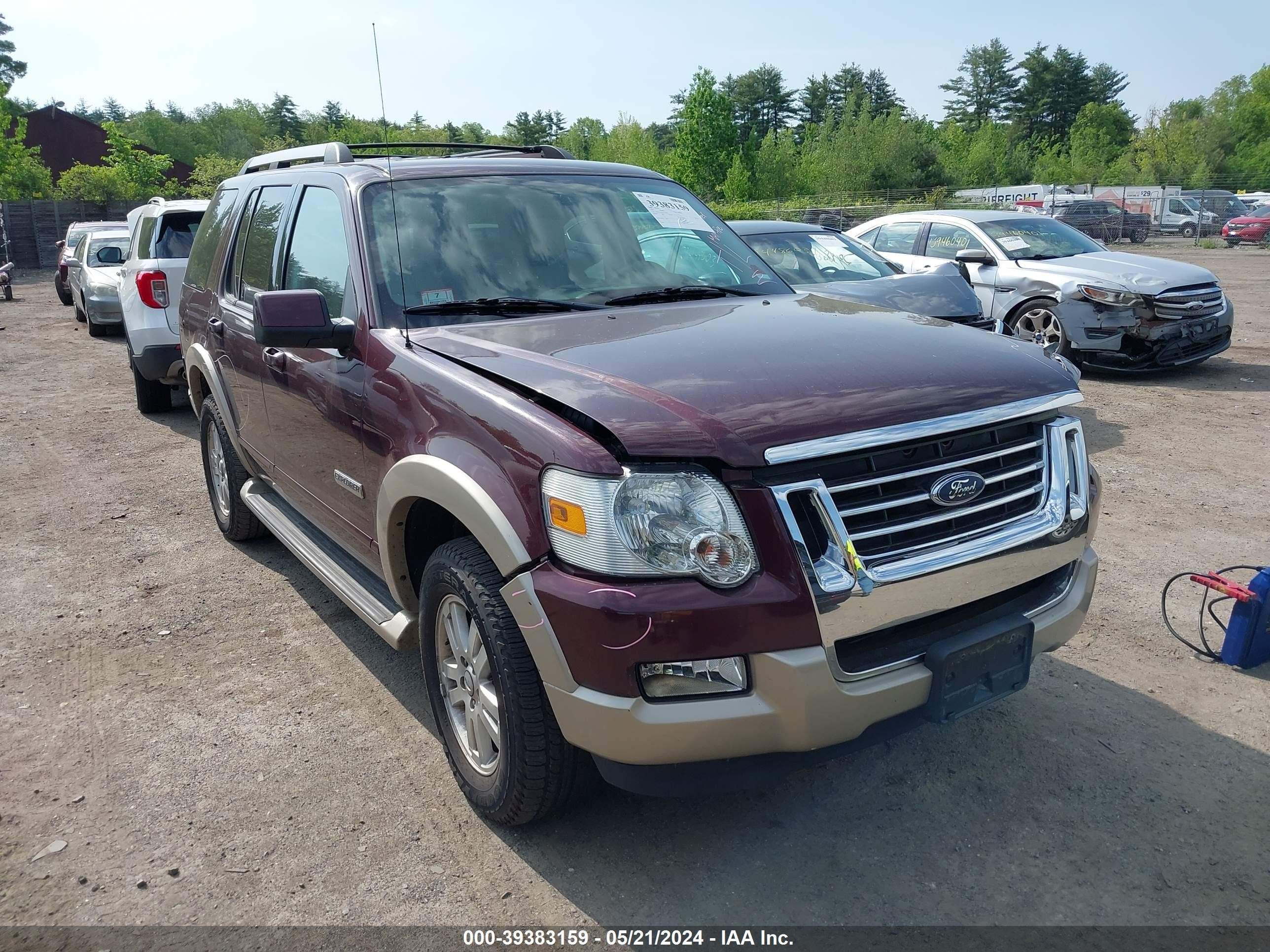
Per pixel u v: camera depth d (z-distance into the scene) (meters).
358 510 3.42
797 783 3.12
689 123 72.62
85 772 3.23
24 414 9.00
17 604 4.64
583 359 2.77
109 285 13.83
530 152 4.57
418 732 3.46
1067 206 34.16
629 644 2.27
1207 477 6.20
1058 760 3.21
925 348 2.90
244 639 4.23
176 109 128.62
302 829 2.92
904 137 64.62
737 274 3.96
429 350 3.05
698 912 2.55
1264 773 3.11
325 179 3.88
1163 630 4.11
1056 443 2.79
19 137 47.59
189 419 8.76
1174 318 8.84
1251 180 61.38
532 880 2.69
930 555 2.48
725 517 2.30
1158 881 2.63
